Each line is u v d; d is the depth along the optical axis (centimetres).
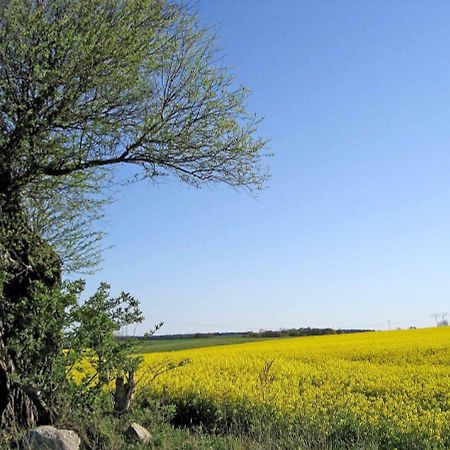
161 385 1753
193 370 2219
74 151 1121
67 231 1292
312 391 1809
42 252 1187
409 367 2356
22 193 1183
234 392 1617
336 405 1541
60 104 1090
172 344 5847
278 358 2792
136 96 1150
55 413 1033
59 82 1064
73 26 1100
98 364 1089
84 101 1116
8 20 1068
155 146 1190
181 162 1226
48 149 1107
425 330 5025
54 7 1117
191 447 1010
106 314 1080
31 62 1070
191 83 1223
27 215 1216
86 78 1080
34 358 1051
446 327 5306
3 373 1038
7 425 1019
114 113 1147
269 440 1095
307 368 2348
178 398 1606
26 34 1061
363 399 1644
